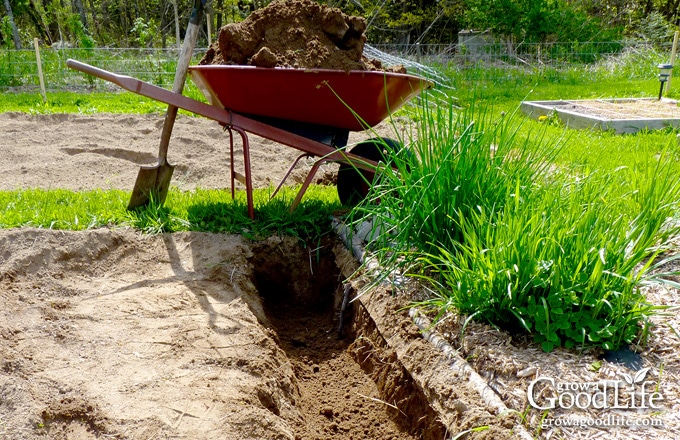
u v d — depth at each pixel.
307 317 4.13
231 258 3.96
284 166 6.55
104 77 3.84
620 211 3.31
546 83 13.95
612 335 2.59
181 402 2.57
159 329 3.14
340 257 4.13
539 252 2.80
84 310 3.30
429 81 4.36
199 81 4.32
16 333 3.02
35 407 2.47
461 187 3.32
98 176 6.06
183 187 5.78
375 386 3.19
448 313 2.96
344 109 4.26
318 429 2.89
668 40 19.19
